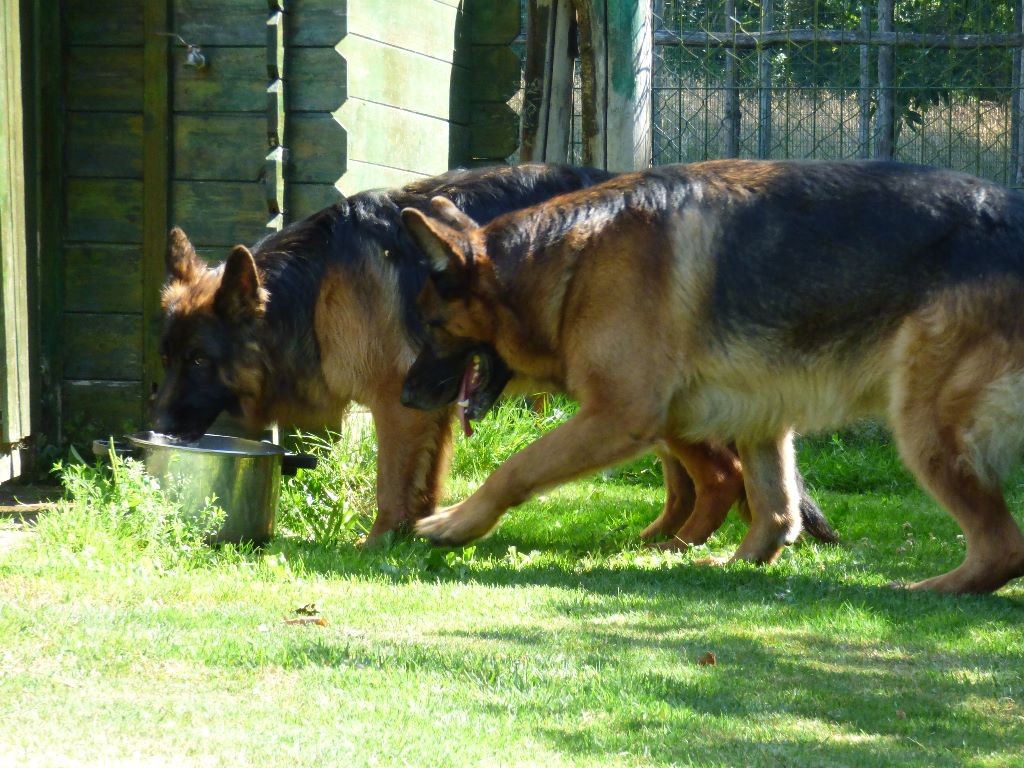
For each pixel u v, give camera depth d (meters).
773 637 4.86
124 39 8.26
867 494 9.96
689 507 7.54
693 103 11.35
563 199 6.25
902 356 5.78
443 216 6.33
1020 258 5.70
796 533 6.73
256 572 5.66
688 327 5.94
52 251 8.45
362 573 5.83
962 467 5.72
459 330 6.26
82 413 8.60
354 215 6.89
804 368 5.93
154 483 6.17
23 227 7.97
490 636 4.68
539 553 6.88
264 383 6.91
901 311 5.79
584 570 6.26
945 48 10.92
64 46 8.33
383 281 6.71
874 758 3.47
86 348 8.55
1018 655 4.68
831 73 11.15
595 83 10.49
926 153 11.12
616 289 5.89
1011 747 3.62
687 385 6.03
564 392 6.41
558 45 11.05
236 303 6.74
